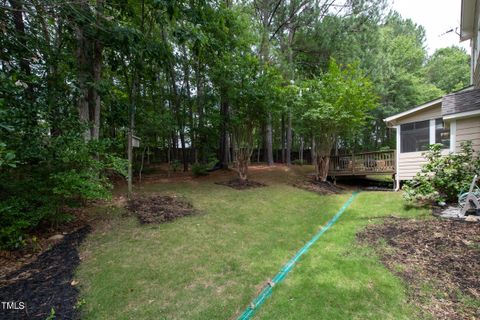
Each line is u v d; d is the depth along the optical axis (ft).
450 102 18.34
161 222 13.42
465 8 21.71
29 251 9.48
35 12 11.29
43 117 11.29
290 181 28.99
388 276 7.91
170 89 35.73
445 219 12.44
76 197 13.30
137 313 6.43
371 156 28.86
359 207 17.69
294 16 34.55
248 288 7.69
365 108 27.84
